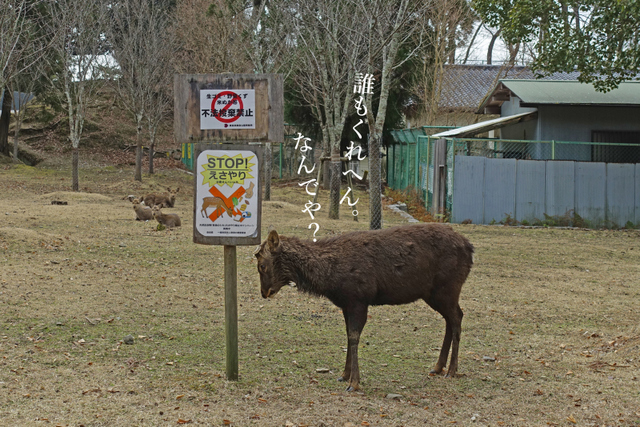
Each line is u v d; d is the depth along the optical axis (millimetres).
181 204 22078
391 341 7332
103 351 6441
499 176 19203
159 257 11641
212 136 5691
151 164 33094
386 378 5988
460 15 28703
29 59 26875
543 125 21594
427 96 30625
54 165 36281
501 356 6836
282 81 5664
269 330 7656
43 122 42875
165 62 30562
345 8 17969
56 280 9281
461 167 19109
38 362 5953
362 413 5008
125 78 30312
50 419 4637
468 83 37000
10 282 8867
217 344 6914
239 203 5605
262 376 5914
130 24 28750
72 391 5250
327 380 5867
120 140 43250
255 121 5668
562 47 17922
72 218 15891
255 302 9062
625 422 4902
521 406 5262
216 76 5668
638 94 21812
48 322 7309
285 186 30453
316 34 18469
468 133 21719
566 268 12266
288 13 20625
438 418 4957
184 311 8273
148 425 4613
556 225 19234
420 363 6512
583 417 5016
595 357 6812
